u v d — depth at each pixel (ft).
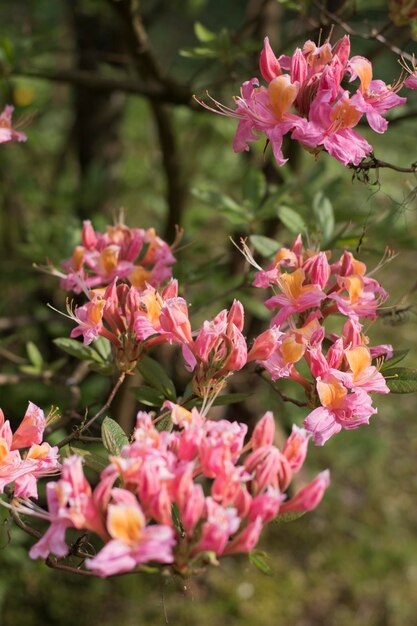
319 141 2.30
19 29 4.85
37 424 2.37
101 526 2.07
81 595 4.99
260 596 5.09
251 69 3.42
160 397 2.61
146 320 2.47
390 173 4.79
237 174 5.14
